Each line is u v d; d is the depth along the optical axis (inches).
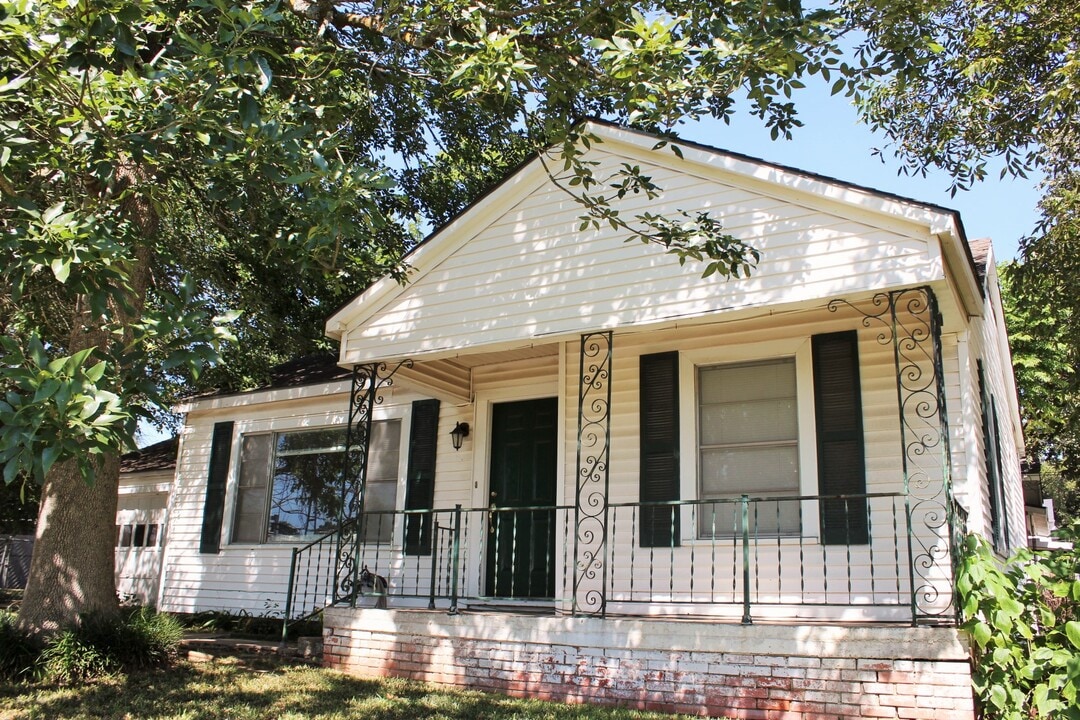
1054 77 438.3
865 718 245.3
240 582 496.4
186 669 330.6
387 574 435.5
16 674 302.7
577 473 303.4
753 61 241.1
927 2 314.0
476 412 426.9
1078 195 467.5
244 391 520.7
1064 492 1294.3
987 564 235.3
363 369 380.5
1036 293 510.6
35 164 230.4
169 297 193.6
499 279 341.7
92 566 343.6
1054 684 218.4
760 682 260.7
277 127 220.1
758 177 294.7
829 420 315.3
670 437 342.3
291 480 498.6
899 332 313.7
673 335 353.4
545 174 340.5
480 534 409.4
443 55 307.4
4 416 146.2
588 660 287.6
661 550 335.0
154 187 262.7
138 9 197.8
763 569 315.9
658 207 315.6
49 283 271.7
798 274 283.3
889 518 300.7
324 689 297.0
